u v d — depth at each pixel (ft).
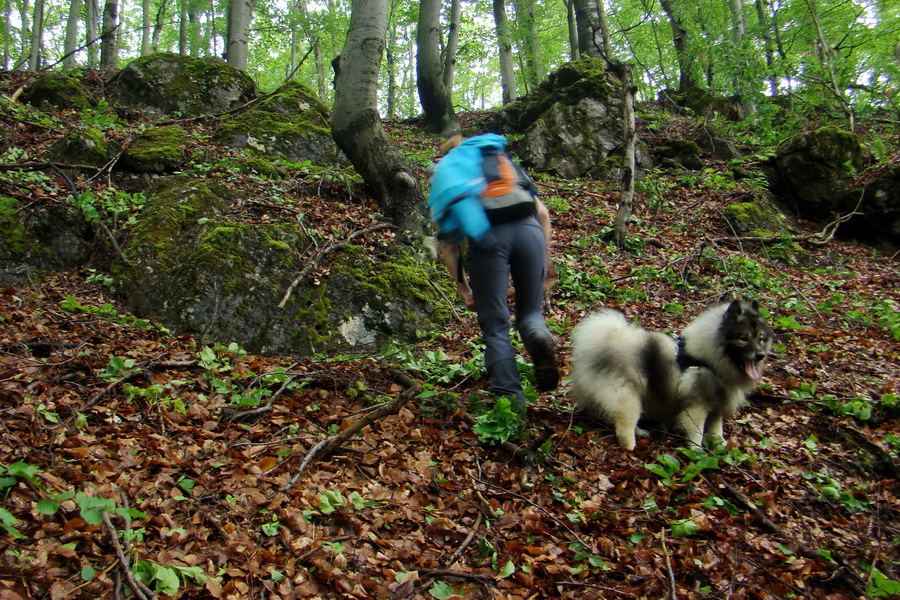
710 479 12.71
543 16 80.64
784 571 10.21
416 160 38.52
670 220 33.96
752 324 13.69
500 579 9.52
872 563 10.37
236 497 10.52
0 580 7.49
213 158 26.55
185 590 8.33
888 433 14.93
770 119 45.32
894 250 33.32
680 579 9.93
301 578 8.95
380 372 16.48
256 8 66.33
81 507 8.16
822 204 35.83
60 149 25.02
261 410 13.65
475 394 15.51
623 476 12.61
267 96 35.32
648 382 14.24
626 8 75.05
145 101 34.96
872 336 21.66
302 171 27.45
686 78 59.36
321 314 19.49
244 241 19.98
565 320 21.66
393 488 11.66
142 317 18.52
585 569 9.87
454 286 22.76
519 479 12.31
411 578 9.19
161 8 78.02
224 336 18.04
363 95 25.21
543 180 38.75
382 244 22.97
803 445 14.39
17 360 13.88
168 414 12.77
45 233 20.47
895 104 47.67
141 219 21.43
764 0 60.80
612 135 42.09
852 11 57.41
